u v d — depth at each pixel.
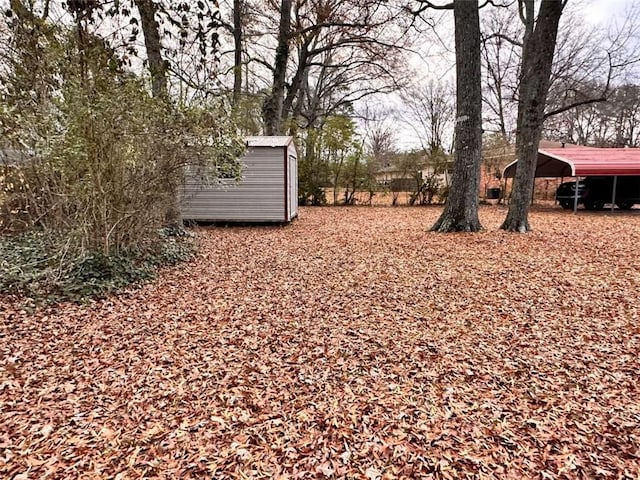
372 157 18.09
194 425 2.30
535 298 4.43
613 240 8.06
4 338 3.48
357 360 3.06
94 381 2.80
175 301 4.51
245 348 3.29
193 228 9.33
